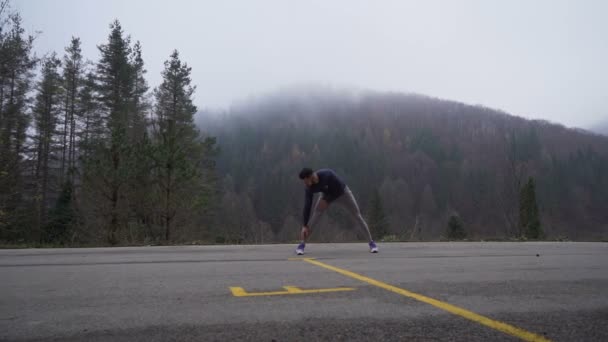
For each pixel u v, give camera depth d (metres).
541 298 3.07
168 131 13.80
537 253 6.66
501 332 2.21
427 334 2.17
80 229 13.98
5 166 17.58
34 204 19.62
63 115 29.66
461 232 27.78
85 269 4.57
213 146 23.38
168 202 13.17
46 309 2.70
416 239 11.55
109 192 13.38
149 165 13.19
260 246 7.79
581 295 3.20
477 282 3.74
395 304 2.83
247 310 2.66
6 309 2.70
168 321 2.41
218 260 5.41
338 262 5.20
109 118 28.72
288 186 55.41
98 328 2.27
